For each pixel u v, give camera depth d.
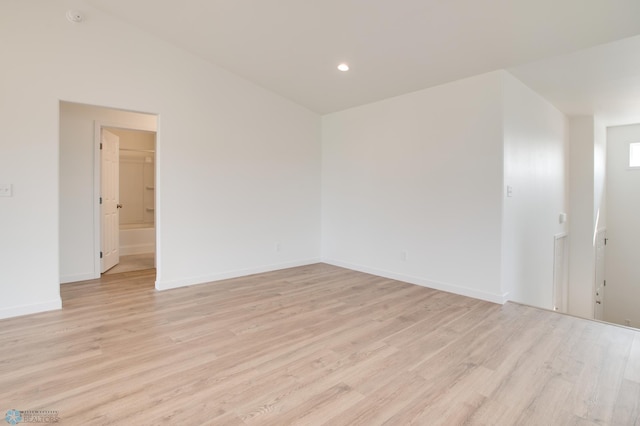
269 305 3.48
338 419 1.72
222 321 3.04
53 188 3.25
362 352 2.46
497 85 3.50
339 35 3.32
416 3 2.70
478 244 3.69
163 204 3.97
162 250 3.98
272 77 4.47
